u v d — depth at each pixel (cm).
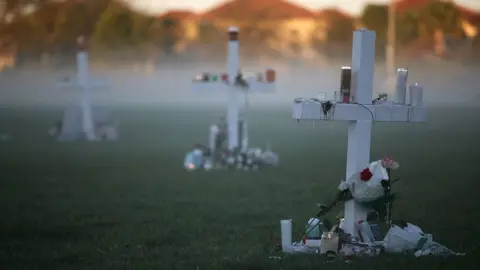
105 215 996
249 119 3500
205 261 683
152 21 4994
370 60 693
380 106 696
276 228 892
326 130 2955
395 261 627
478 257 653
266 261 659
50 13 4994
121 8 5016
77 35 4981
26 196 1195
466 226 887
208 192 1252
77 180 1430
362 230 689
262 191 1264
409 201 1121
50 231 869
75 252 738
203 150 1739
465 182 1376
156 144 2359
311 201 1138
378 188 675
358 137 699
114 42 4900
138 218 972
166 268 655
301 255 687
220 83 1617
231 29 1584
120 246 770
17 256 720
